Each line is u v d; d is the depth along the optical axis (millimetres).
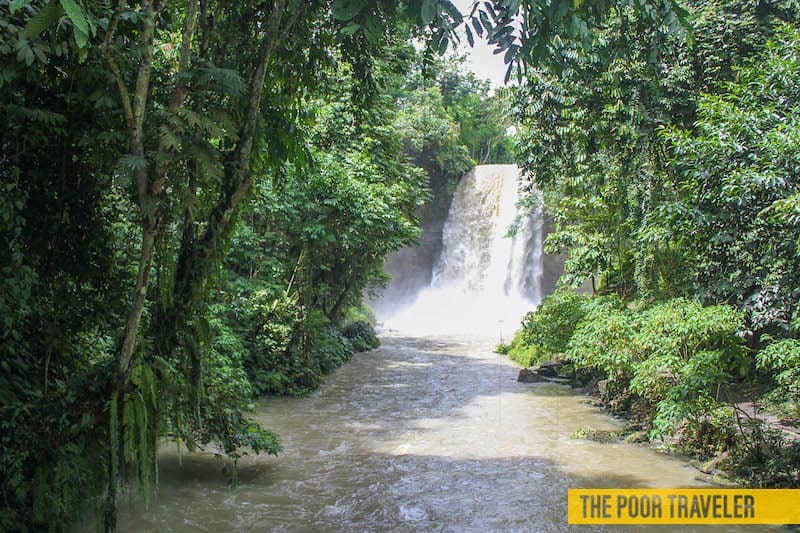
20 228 4895
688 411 7852
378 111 17500
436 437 10250
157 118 5133
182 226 5766
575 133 12047
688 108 11375
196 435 7254
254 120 5863
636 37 8625
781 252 7043
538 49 5172
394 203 15922
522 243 30578
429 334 25938
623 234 13141
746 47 11164
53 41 4484
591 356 10938
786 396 8508
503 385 15078
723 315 7887
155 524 6340
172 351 5715
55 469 4852
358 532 6348
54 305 5695
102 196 5973
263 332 13422
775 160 6984
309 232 13664
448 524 6613
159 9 4914
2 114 4977
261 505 7008
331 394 13867
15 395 5191
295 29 6605
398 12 5938
